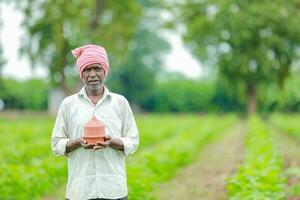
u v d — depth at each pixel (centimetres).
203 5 4703
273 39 4434
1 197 1038
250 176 973
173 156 1562
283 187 1019
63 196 1124
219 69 4694
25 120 3612
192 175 1456
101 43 3688
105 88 535
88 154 522
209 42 4659
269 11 4394
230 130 3328
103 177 522
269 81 4656
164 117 4784
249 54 4562
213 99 5872
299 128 2723
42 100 5425
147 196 1012
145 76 6222
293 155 1838
